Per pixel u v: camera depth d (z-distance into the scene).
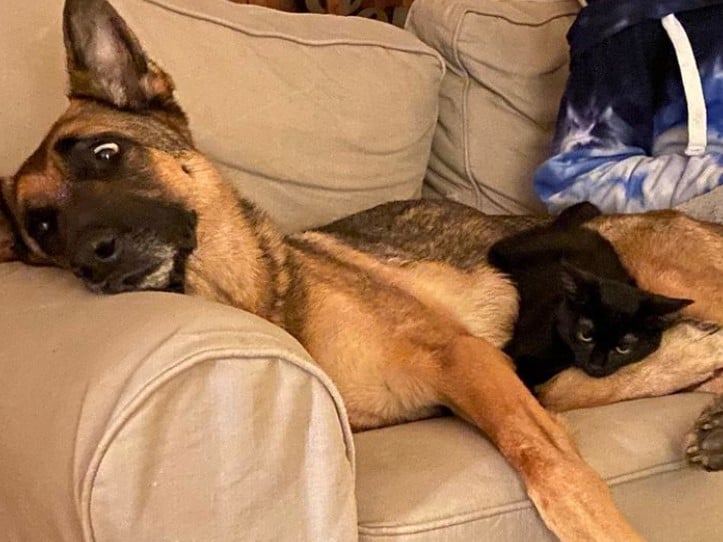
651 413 0.73
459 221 1.01
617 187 0.98
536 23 1.14
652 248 0.92
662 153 0.99
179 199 0.80
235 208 0.84
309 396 0.55
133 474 0.50
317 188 1.01
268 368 0.53
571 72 1.01
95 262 0.69
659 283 0.91
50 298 0.66
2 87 0.85
